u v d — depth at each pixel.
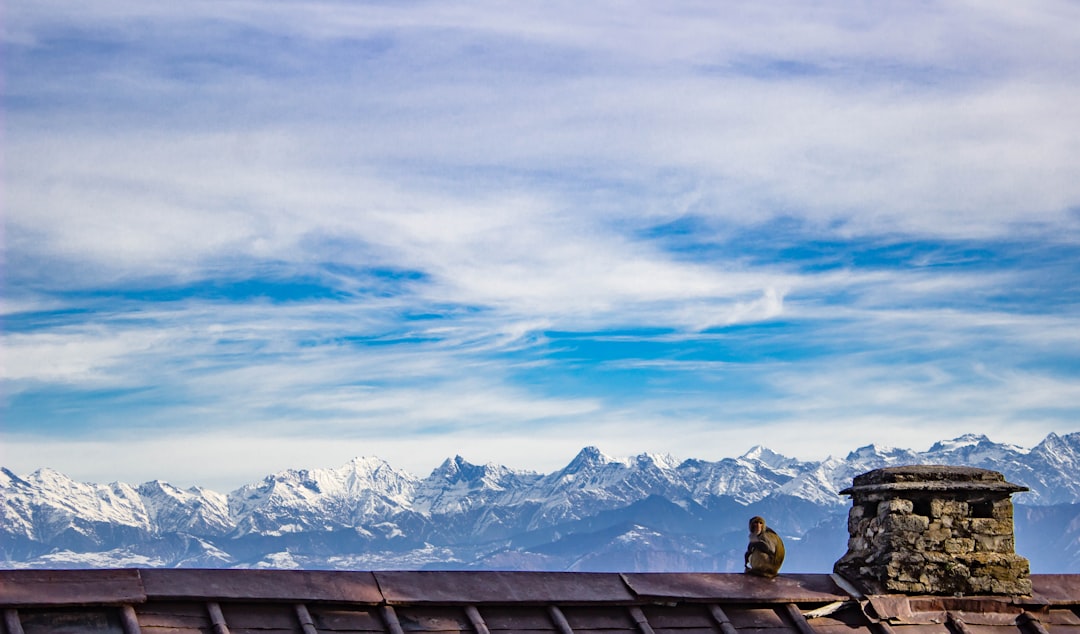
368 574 20.53
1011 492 24.17
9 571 18.34
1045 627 23.61
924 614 23.11
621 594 21.75
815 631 22.45
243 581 19.53
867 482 24.66
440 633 20.09
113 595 18.38
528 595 21.06
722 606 22.42
